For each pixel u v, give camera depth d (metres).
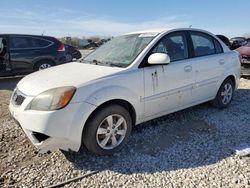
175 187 3.12
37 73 4.30
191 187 3.12
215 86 5.37
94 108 3.54
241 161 3.66
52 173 3.46
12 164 3.68
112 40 5.17
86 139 3.63
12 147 4.14
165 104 4.45
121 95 3.79
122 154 3.89
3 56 9.41
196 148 4.05
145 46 4.33
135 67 4.05
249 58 8.46
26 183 3.26
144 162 3.68
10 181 3.30
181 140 4.32
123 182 3.25
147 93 4.13
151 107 4.25
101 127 3.71
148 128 4.74
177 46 4.72
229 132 4.60
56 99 3.35
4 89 8.48
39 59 9.99
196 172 3.43
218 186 3.13
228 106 5.95
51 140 3.37
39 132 3.33
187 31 4.98
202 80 5.02
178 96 4.62
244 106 5.97
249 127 4.80
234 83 5.90
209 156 3.82
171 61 4.55
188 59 4.81
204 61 5.04
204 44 5.26
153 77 4.18
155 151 3.98
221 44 5.64
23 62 9.74
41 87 3.56
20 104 3.62
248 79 8.70
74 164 3.65
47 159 3.78
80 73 3.90
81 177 3.35
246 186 3.12
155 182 3.23
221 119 5.17
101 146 3.73
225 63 5.50
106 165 3.62
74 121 3.42
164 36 4.55
